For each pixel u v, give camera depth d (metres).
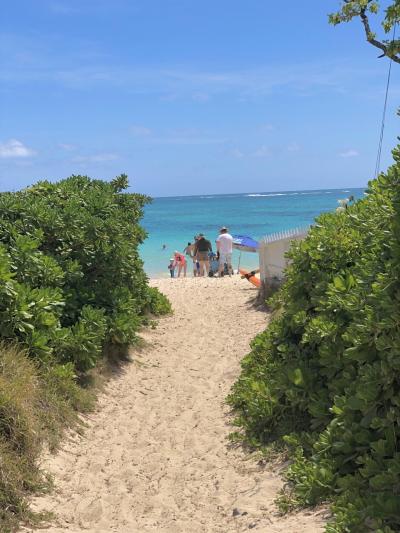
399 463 4.39
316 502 4.92
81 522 5.22
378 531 3.79
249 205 116.94
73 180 10.89
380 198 5.50
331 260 7.37
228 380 9.27
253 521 4.95
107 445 6.96
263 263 13.83
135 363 9.90
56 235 8.93
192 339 11.68
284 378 6.84
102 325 8.49
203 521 5.18
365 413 4.89
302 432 6.21
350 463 5.09
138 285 11.86
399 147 4.81
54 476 5.89
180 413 8.03
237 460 6.38
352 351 4.98
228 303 14.79
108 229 9.45
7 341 7.08
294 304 7.52
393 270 4.68
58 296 7.80
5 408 5.73
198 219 78.00
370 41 8.29
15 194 9.53
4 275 7.05
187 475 6.20
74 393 7.64
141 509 5.54
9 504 5.03
